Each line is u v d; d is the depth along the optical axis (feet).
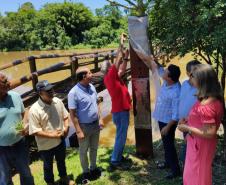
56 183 17.72
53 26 211.61
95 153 17.72
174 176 16.97
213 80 11.03
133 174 17.89
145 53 17.88
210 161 11.73
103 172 18.28
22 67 81.35
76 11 215.10
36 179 18.54
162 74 16.71
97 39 203.62
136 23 17.71
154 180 17.15
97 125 17.16
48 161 16.60
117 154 18.47
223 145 18.99
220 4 12.31
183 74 46.01
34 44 210.38
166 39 16.08
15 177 19.27
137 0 17.54
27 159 15.19
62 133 16.37
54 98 16.31
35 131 15.78
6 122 14.29
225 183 16.15
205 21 13.15
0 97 14.20
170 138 16.46
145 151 19.66
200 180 11.81
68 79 34.24
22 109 15.06
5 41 214.07
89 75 16.44
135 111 19.27
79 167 19.49
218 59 17.42
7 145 14.47
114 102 18.02
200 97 11.28
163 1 15.26
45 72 27.99
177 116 15.55
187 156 12.14
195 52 16.74
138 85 18.74
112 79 17.65
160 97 16.39
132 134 29.60
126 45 18.21
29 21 216.54
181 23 15.10
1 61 148.56
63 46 208.23
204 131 11.16
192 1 14.01
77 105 16.44
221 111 11.19
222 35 12.99
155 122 22.30
